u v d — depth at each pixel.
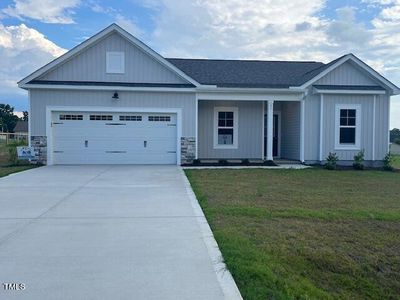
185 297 3.48
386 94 16.77
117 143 15.90
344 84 16.73
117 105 15.72
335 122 16.66
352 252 4.95
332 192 9.41
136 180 11.01
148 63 15.95
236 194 8.79
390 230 5.90
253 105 18.42
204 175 12.38
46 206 7.31
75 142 15.70
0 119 81.62
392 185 10.83
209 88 15.86
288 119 18.66
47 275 3.94
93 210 6.98
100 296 3.48
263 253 4.63
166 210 7.01
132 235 5.38
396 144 45.47
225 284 3.77
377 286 4.23
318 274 4.38
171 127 16.12
